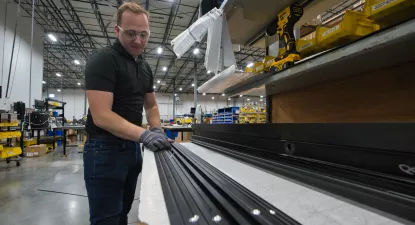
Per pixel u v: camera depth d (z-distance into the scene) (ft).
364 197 1.17
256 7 3.64
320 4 3.94
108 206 2.50
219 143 3.71
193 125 5.50
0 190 7.24
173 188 1.49
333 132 1.63
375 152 1.35
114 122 2.06
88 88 2.20
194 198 1.30
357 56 2.17
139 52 2.70
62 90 42.63
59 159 12.94
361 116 2.95
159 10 17.01
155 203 1.25
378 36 1.66
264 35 4.97
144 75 3.02
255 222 0.96
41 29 20.01
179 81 41.96
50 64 28.94
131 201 3.31
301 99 4.13
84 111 43.16
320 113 3.68
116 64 2.44
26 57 17.19
